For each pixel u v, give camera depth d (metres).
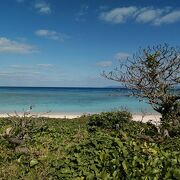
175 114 14.46
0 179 9.34
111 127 18.75
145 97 14.91
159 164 8.27
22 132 12.62
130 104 67.31
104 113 19.50
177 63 14.75
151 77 14.84
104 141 10.63
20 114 43.19
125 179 8.32
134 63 15.09
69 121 24.34
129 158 8.76
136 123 18.72
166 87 14.78
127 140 10.29
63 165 9.73
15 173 9.60
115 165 8.77
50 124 18.81
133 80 15.02
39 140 12.37
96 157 9.68
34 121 14.39
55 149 11.33
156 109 14.98
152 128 13.76
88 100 83.06
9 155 10.88
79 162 9.62
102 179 8.61
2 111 49.12
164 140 11.27
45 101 76.56
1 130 13.36
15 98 88.56
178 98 14.27
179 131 12.77
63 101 77.31
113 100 83.25
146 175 7.93
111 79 15.09
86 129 16.75
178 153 9.02
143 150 9.17
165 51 14.86
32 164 9.82
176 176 7.66
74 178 9.01
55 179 9.16
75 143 11.55
